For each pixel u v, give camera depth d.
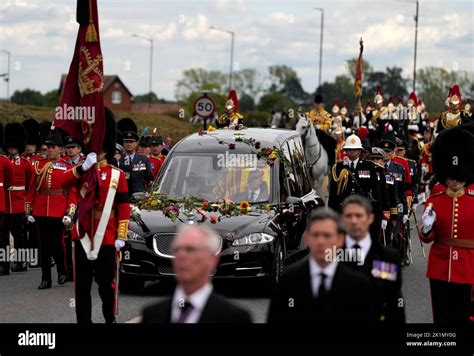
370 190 19.55
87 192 13.76
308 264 8.77
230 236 17.25
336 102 53.88
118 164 22.30
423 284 19.86
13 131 21.67
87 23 13.58
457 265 12.77
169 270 17.36
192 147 19.80
